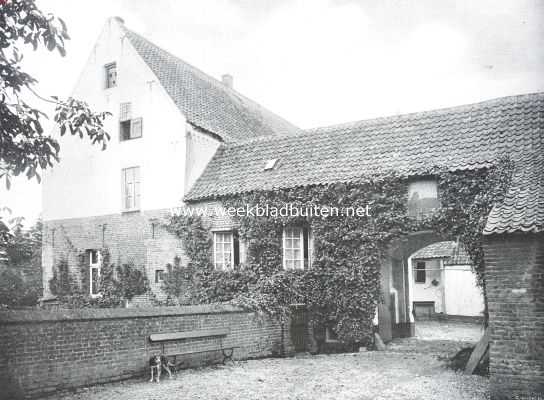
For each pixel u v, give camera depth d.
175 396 9.21
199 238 18.00
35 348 8.88
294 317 15.31
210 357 12.50
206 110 21.23
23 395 8.64
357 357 13.93
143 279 19.22
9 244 8.60
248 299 14.15
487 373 10.95
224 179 18.48
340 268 15.44
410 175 14.70
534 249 8.87
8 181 7.23
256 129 24.25
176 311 11.64
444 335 19.72
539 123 14.72
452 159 14.59
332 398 9.12
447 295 28.64
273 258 16.58
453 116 16.61
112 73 21.47
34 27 6.80
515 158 13.68
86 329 9.77
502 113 15.77
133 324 10.68
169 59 22.78
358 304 15.19
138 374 10.72
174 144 19.09
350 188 15.50
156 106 19.77
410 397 9.12
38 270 23.58
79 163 21.58
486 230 9.19
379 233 14.98
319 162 17.12
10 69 6.75
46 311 9.23
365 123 18.30
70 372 9.43
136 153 20.05
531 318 8.71
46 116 7.06
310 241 16.47
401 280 19.23
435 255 28.45
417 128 16.78
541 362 8.54
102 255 20.34
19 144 7.04
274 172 17.61
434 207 14.50
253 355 13.73
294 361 13.41
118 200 20.28
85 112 7.57
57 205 21.98
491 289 9.11
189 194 18.55
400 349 15.38
